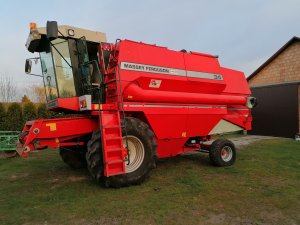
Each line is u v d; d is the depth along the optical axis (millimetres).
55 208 4418
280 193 5113
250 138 14484
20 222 3943
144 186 5555
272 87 15516
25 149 5285
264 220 3961
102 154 5156
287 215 4137
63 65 6133
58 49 6102
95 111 5676
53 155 9875
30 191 5387
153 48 6508
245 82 9062
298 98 14250
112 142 5211
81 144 6031
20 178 6477
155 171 6883
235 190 5281
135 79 5992
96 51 6594
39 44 6496
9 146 9289
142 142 5703
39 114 15000
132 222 3896
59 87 6117
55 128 5551
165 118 6574
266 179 6082
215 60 7855
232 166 7445
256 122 16453
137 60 6117
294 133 14391
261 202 4648
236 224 3834
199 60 7406
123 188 5418
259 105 16266
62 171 7133
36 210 4352
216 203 4602
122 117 5754
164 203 4590
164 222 3891
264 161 8023
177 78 6703
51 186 5703
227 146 7605
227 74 8375
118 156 5207
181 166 7480
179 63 6879
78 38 6215
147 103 6238
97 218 4039
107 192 5184
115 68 5809
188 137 7266
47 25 5273
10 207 4508
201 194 5051
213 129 7957
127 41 6070
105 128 5180
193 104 7137
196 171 6879
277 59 19328
